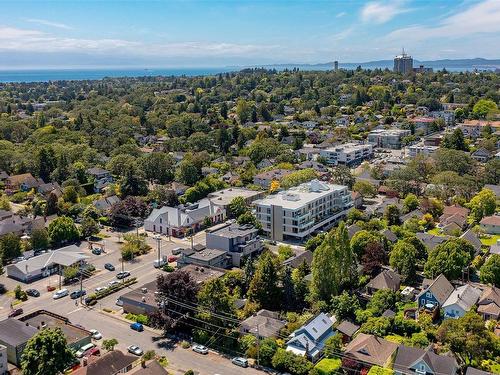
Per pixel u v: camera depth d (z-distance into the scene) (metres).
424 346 59.44
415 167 135.88
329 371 56.53
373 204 123.19
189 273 73.31
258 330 62.25
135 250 93.62
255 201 115.12
